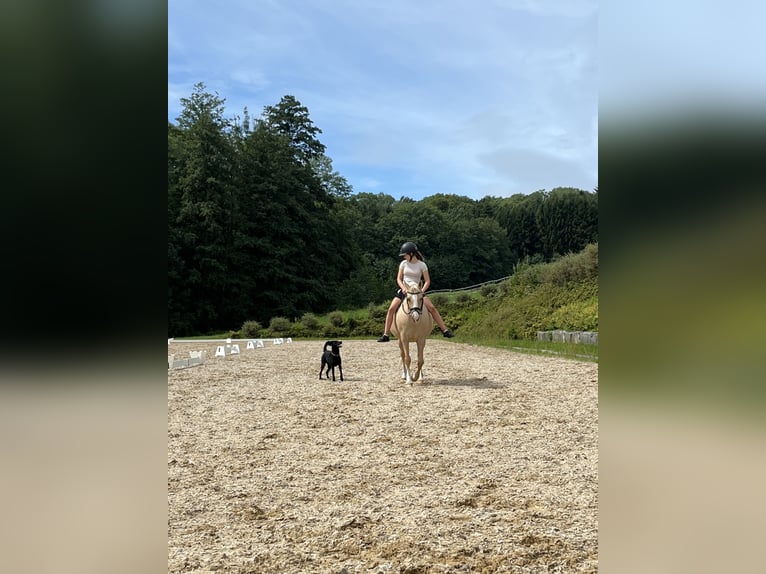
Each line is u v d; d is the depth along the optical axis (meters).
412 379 11.07
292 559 3.50
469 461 5.73
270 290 42.75
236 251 41.88
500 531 3.92
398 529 3.98
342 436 6.84
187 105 43.31
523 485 4.95
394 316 11.04
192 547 3.69
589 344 15.77
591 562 3.42
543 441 6.52
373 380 11.59
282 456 5.98
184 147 41.56
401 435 6.86
